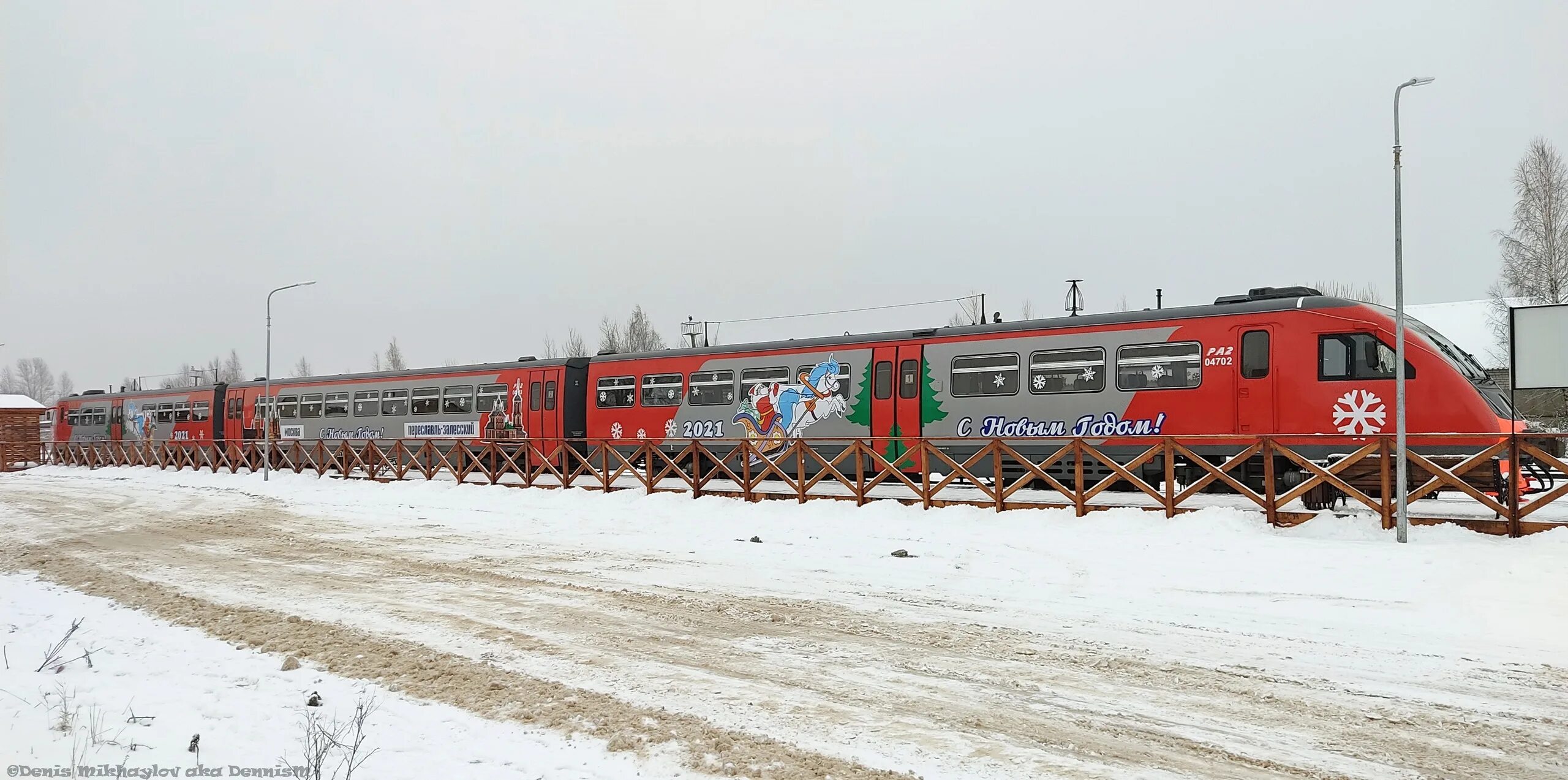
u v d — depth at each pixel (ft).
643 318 177.17
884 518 48.70
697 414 71.41
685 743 17.92
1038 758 17.20
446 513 61.11
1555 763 16.80
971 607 29.86
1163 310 51.88
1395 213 36.86
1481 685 21.06
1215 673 22.43
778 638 26.40
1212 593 30.71
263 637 27.32
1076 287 87.61
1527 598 27.81
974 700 20.68
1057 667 23.12
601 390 77.92
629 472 75.41
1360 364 45.85
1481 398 43.68
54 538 52.95
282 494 78.95
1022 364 56.13
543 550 43.91
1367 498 38.55
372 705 20.44
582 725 18.99
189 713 19.85
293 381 107.76
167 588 35.86
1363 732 18.45
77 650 25.77
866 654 24.59
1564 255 110.11
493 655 24.85
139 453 123.03
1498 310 120.47
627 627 27.89
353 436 99.86
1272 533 39.17
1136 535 40.52
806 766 16.81
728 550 42.22
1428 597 28.63
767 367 67.46
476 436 87.76
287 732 18.54
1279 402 47.78
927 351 59.82
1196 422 50.14
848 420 62.85
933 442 59.31
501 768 16.60
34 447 135.44
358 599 32.99
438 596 33.32
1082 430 53.88
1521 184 113.60
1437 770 16.58
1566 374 35.96
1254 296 51.13
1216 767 16.79
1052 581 33.37
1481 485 40.70
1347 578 31.42
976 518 46.78
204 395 120.37
